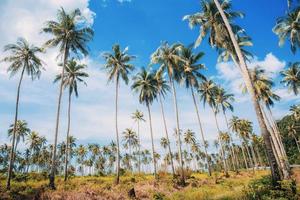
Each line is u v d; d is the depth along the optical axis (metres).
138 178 41.16
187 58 41.69
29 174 44.28
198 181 32.97
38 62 34.94
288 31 34.38
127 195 21.97
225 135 84.38
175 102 36.75
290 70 47.31
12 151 31.89
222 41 23.38
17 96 34.09
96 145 100.38
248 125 74.94
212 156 121.50
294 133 84.50
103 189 23.72
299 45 33.75
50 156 88.50
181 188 28.36
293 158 89.38
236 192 15.50
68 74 42.03
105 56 40.03
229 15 23.47
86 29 33.47
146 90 45.69
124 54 40.44
